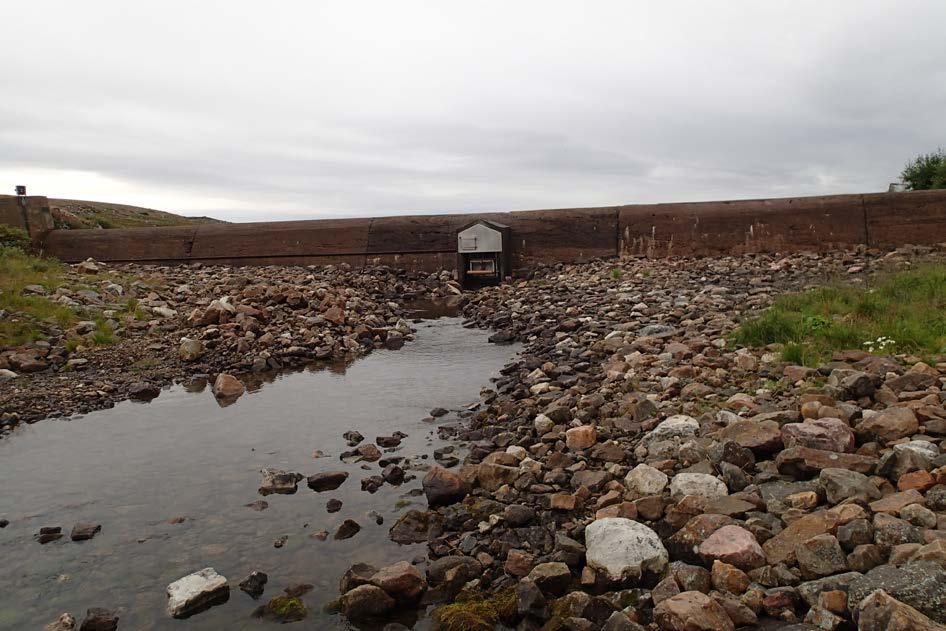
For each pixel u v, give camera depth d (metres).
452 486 5.20
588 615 3.53
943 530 3.46
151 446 6.73
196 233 21.05
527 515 4.65
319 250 20.14
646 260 17.69
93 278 14.84
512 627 3.62
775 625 3.22
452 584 4.01
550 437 6.11
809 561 3.46
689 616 3.18
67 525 5.02
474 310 15.05
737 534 3.78
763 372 6.97
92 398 8.44
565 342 10.27
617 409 6.60
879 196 16.36
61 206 34.72
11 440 6.96
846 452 4.73
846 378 5.83
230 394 8.67
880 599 2.83
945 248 15.23
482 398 8.20
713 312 10.68
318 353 10.86
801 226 16.84
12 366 9.48
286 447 6.66
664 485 4.71
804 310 9.31
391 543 4.63
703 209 17.69
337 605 3.92
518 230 18.89
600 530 4.11
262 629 3.73
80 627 3.77
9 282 12.73
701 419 5.82
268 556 4.51
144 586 4.18
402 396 8.48
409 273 19.28
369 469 6.02
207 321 12.05
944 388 5.62
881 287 10.09
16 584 4.23
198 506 5.31
